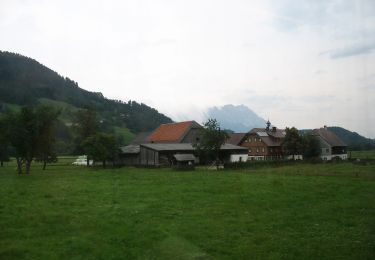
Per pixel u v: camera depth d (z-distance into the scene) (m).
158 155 85.25
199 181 45.56
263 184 41.25
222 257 16.30
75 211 25.61
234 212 25.14
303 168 71.19
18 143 67.25
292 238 18.98
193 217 23.58
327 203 28.48
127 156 96.44
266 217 23.62
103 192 35.44
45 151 73.69
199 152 83.94
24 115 68.75
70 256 16.34
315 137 103.94
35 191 36.88
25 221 22.62
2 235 19.59
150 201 29.62
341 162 87.06
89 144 87.69
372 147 162.00
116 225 21.47
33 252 16.81
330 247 17.42
